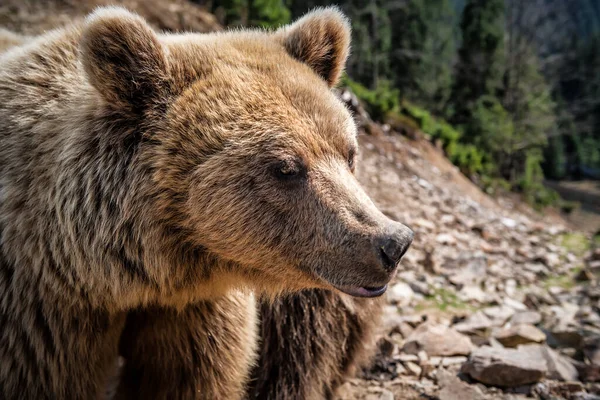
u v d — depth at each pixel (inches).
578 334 179.8
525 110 1366.9
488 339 179.6
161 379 118.4
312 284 100.7
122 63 93.8
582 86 2153.1
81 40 91.4
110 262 96.5
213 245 98.3
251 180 94.9
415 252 275.3
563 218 1083.9
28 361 101.7
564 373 156.9
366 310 140.8
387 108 654.5
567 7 2042.3
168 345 114.0
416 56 1692.9
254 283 105.3
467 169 791.7
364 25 1374.3
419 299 223.3
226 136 94.7
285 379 131.3
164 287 100.0
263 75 100.5
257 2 666.2
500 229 376.5
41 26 417.4
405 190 414.6
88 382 108.0
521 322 196.2
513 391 150.1
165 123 96.2
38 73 105.8
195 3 676.1
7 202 98.9
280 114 96.6
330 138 99.5
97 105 98.0
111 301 100.8
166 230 97.6
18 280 99.3
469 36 1477.6
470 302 226.2
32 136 100.2
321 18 115.3
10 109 103.7
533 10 1499.8
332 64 119.0
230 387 118.2
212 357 114.2
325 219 95.0
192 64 100.2
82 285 98.1
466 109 1439.5
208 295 107.0
